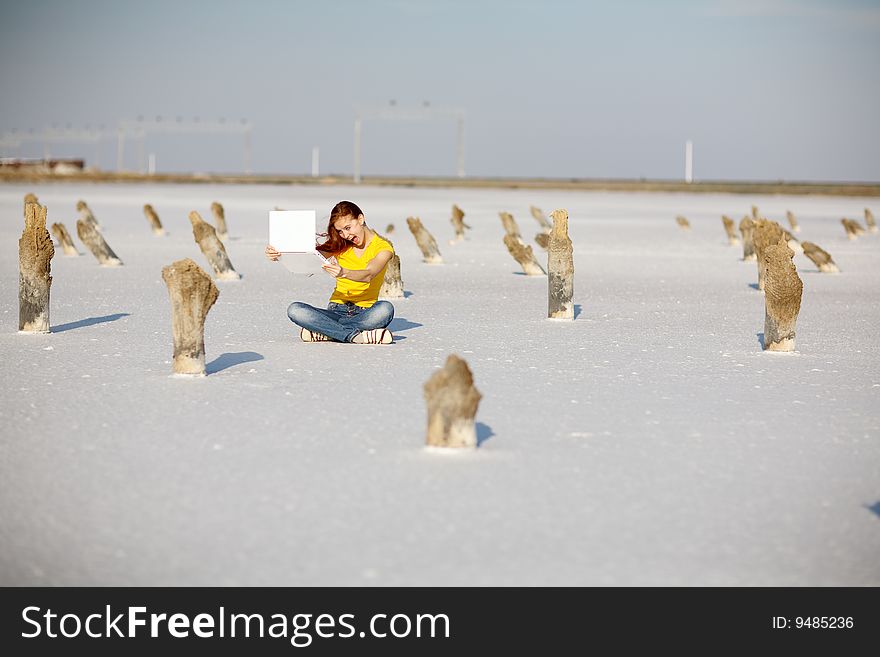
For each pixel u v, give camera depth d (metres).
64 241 26.44
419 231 25.56
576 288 20.22
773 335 12.45
